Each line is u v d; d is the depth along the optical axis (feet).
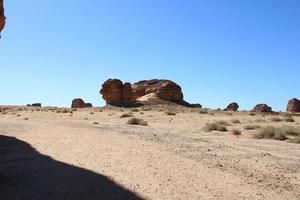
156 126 123.85
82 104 387.34
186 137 82.48
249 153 59.06
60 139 69.72
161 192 33.50
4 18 63.21
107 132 84.02
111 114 198.70
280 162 52.39
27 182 36.09
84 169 41.78
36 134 78.95
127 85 321.93
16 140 68.08
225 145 69.31
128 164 45.03
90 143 63.67
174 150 57.67
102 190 33.32
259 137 88.43
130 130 94.07
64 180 36.63
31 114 214.07
